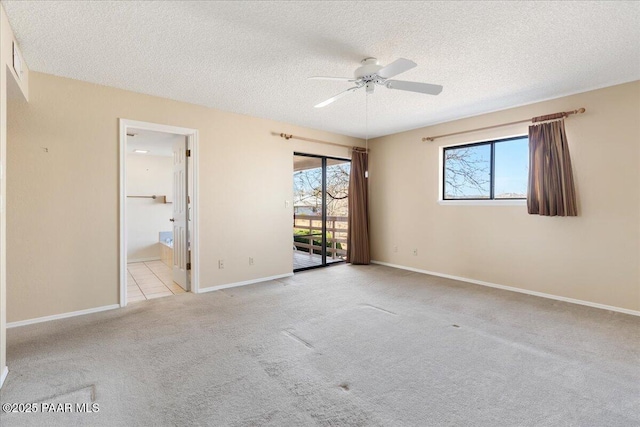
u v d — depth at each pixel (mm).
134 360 2238
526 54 2611
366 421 1624
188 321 2980
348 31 2260
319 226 6215
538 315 3146
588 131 3436
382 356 2309
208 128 4020
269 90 3428
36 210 2941
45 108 2971
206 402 1775
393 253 5574
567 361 2236
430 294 3871
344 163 6238
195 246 3941
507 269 4113
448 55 2627
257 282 4469
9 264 2820
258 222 4523
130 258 6223
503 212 4152
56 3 1920
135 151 5984
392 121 4730
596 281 3410
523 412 1697
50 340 2555
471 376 2045
